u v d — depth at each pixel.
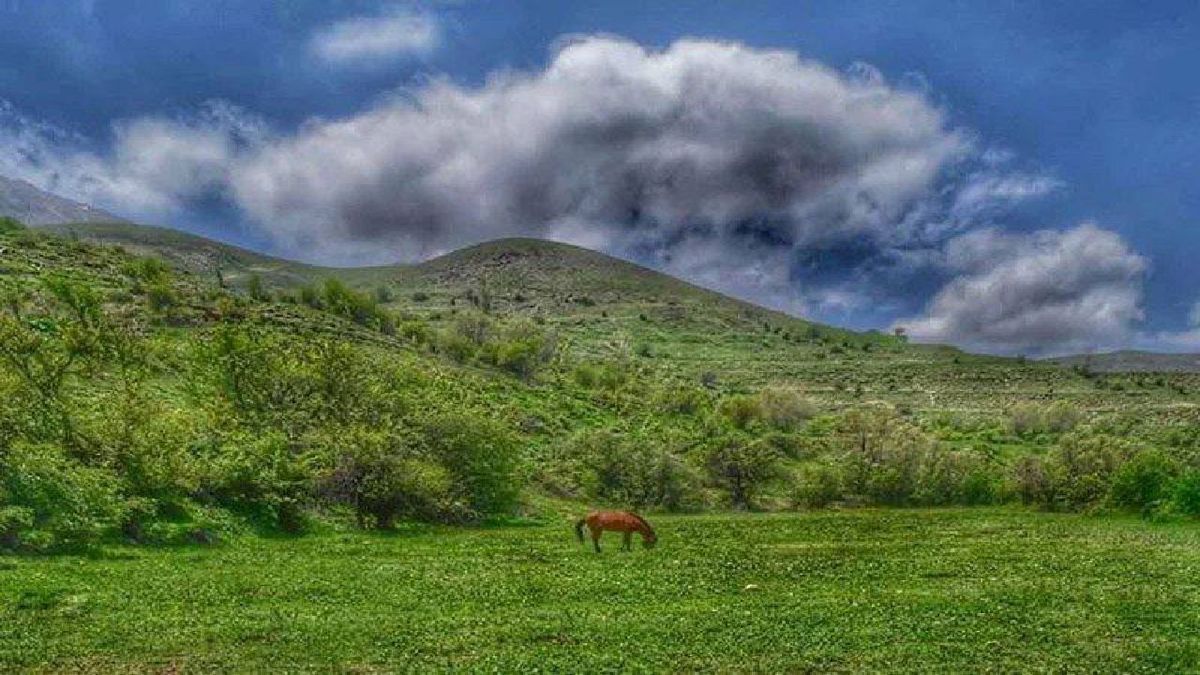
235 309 134.75
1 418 45.38
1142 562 43.38
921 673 22.16
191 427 54.31
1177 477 77.50
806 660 23.12
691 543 50.94
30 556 34.41
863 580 36.69
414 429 68.00
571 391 152.12
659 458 91.75
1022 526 66.88
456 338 163.88
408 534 54.34
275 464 52.19
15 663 21.17
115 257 162.12
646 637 25.20
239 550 40.97
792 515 81.62
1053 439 150.38
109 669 21.06
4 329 50.94
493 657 22.78
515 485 72.25
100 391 65.81
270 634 24.47
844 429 125.31
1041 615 28.86
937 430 155.25
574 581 34.66
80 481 41.69
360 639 24.22
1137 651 24.19
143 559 36.19
